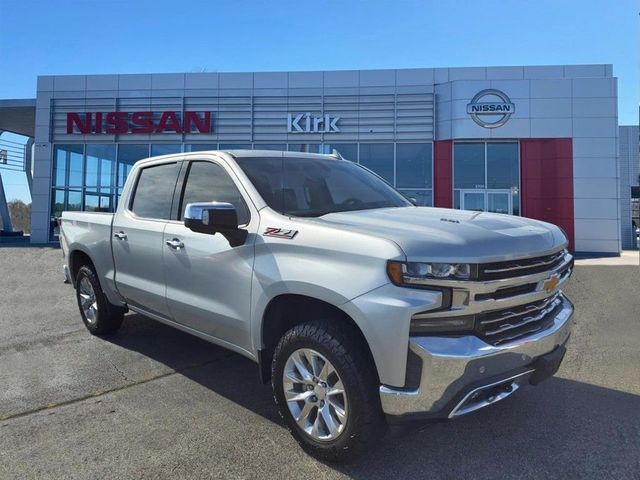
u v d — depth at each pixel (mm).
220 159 4070
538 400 3990
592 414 3729
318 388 3064
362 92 20156
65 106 21469
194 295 3953
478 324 2760
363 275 2799
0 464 3084
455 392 2676
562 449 3223
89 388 4293
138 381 4469
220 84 20672
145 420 3686
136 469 3025
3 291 9125
